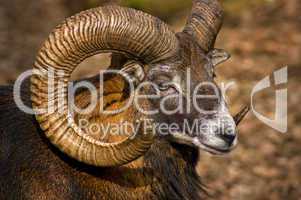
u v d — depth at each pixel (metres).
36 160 9.58
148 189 9.95
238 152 17.61
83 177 9.70
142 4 26.38
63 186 9.57
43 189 9.52
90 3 27.80
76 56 9.17
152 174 9.87
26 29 27.48
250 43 25.91
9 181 9.53
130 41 9.19
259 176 16.52
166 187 9.95
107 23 9.11
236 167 16.86
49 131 9.23
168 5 26.83
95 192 9.75
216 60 10.08
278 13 28.42
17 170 9.54
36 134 9.69
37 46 25.81
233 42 26.02
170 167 9.85
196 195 10.30
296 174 16.64
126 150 9.28
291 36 26.48
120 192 9.85
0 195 9.53
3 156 9.65
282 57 24.70
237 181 16.25
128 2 26.09
